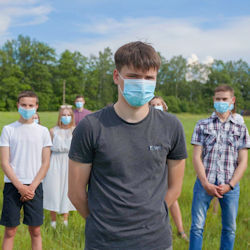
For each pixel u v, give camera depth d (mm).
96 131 1885
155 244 1912
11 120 36594
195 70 106938
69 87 84500
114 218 1876
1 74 82188
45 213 5047
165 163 2021
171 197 2168
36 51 89125
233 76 109188
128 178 1893
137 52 1865
